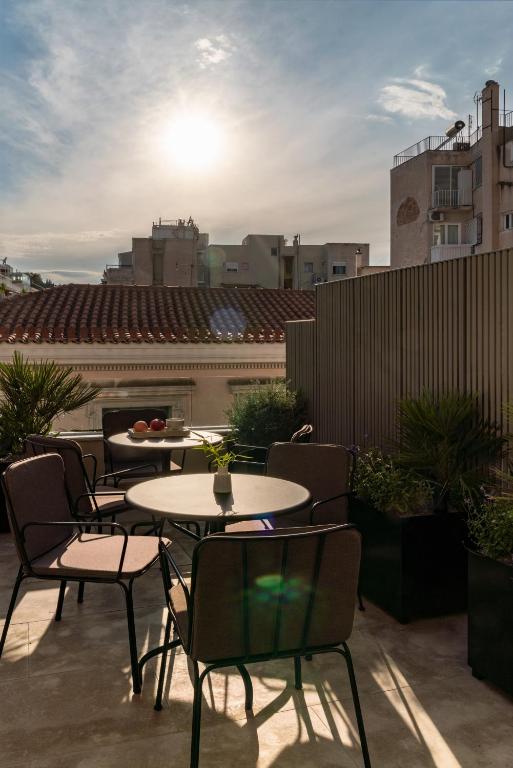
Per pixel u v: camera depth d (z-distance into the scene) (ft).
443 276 14.11
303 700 9.11
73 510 12.32
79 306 44.98
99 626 11.60
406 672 9.93
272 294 53.98
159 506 9.53
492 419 12.60
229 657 7.06
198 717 7.04
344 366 19.03
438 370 14.35
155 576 14.24
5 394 19.53
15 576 14.29
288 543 6.91
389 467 13.43
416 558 11.72
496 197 86.84
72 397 20.44
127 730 8.34
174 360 37.17
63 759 7.73
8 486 9.64
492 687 9.48
